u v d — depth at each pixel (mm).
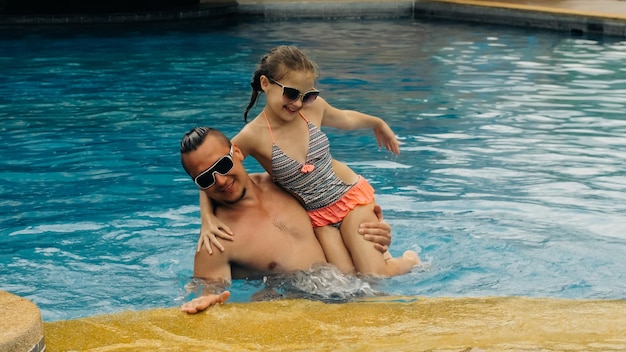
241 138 5801
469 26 19297
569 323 4320
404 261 6070
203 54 15422
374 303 4797
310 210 5945
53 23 18625
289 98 5645
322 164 5898
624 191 7883
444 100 11719
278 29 18797
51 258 6469
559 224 7043
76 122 10523
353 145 9570
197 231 7039
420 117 10750
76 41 16859
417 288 5758
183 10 20000
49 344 4195
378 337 4234
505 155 9070
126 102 11625
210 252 5555
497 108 11219
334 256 5855
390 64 14453
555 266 6160
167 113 10969
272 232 5727
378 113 10945
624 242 6625
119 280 6051
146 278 6078
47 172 8594
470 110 11133
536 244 6594
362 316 4559
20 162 8906
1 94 12094
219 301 4809
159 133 10023
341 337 4254
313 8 21062
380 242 5902
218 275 5590
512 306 4641
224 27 19141
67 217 7352
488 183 8156
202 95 12039
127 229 7070
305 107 5902
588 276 5980
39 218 7336
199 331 4387
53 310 5586
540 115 10820
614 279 5926
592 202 7586
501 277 5961
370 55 15336
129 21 19250
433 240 6703
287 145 5828
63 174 8531
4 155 9141
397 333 4277
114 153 9234
